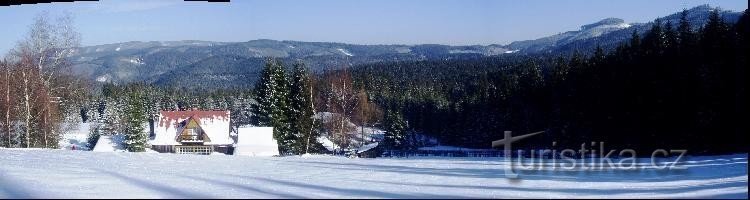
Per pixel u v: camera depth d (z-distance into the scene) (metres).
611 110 43.94
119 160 17.14
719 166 16.95
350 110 53.22
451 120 75.88
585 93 49.91
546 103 60.84
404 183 11.71
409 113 88.12
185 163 16.86
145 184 9.99
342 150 48.41
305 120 45.62
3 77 37.31
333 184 11.05
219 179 11.49
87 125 76.19
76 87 43.53
